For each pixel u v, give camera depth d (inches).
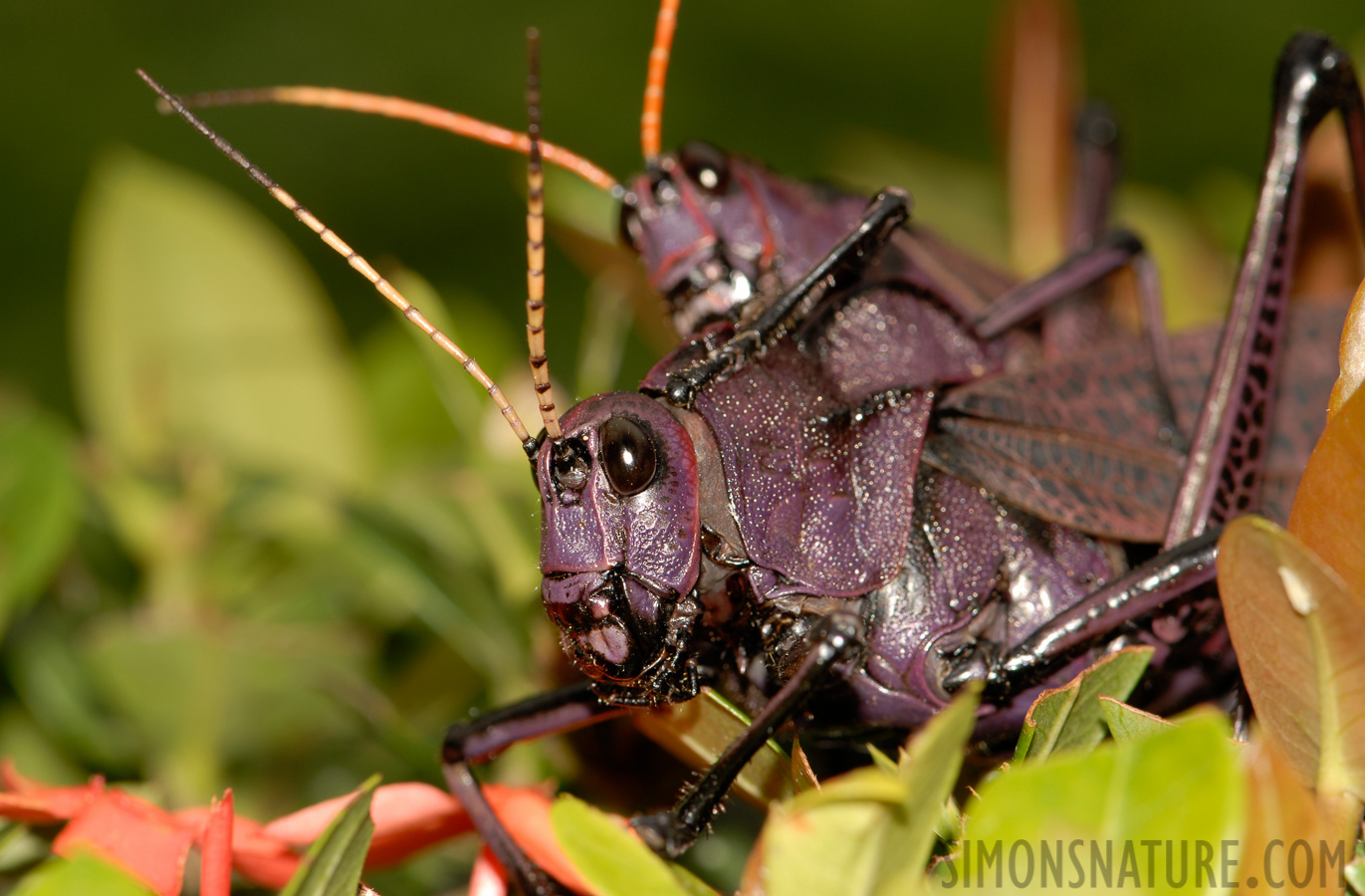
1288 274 7.2
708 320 7.7
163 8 17.7
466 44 18.0
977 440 7.1
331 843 6.3
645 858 6.3
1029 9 8.7
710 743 6.9
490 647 7.7
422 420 8.5
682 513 6.7
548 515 6.7
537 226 6.7
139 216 8.2
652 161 7.8
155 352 8.3
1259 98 16.4
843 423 7.0
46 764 7.8
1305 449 7.2
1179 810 6.1
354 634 7.9
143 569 8.0
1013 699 6.9
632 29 18.3
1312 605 6.2
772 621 6.9
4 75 17.1
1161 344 7.4
